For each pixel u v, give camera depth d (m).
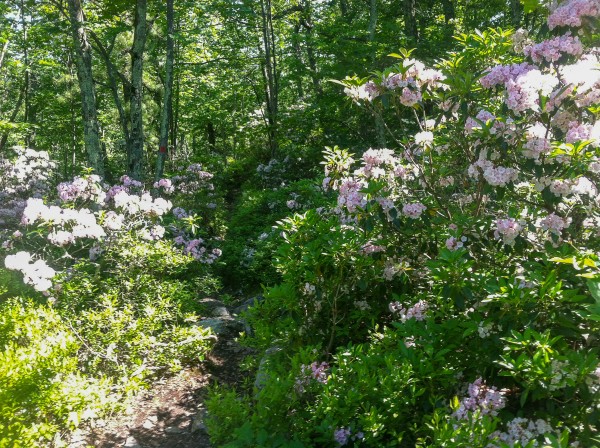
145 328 5.26
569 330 2.44
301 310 3.96
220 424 3.49
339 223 4.13
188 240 8.67
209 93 19.03
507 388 2.76
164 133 11.84
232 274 9.38
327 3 17.69
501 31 3.87
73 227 5.76
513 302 2.46
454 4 16.48
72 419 3.79
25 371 3.67
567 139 2.97
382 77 3.79
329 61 13.57
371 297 4.02
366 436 2.66
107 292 5.89
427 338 2.90
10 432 3.34
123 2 12.45
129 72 17.41
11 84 19.58
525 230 3.33
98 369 4.87
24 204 9.95
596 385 2.26
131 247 6.16
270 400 2.99
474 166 3.34
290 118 14.84
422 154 4.00
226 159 20.25
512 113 3.17
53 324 4.70
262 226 10.98
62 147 21.94
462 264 2.77
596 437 2.23
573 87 2.95
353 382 2.92
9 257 5.09
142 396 4.79
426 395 2.80
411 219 3.65
